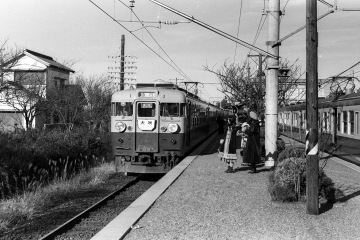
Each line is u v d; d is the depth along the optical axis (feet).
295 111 93.25
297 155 32.68
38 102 92.84
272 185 29.07
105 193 41.14
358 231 21.30
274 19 42.01
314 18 24.91
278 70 43.09
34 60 111.55
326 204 27.58
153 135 49.14
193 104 60.49
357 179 38.11
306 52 25.17
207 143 81.51
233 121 43.01
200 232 21.21
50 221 29.58
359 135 60.75
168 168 49.42
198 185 35.53
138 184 46.52
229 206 27.22
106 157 69.00
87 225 27.68
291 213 25.23
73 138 64.08
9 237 25.20
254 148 41.88
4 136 53.47
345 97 67.05
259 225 22.52
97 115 108.06
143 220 23.76
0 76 78.79
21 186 41.11
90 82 113.91
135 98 49.42
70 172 53.67
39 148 51.13
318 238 20.13
